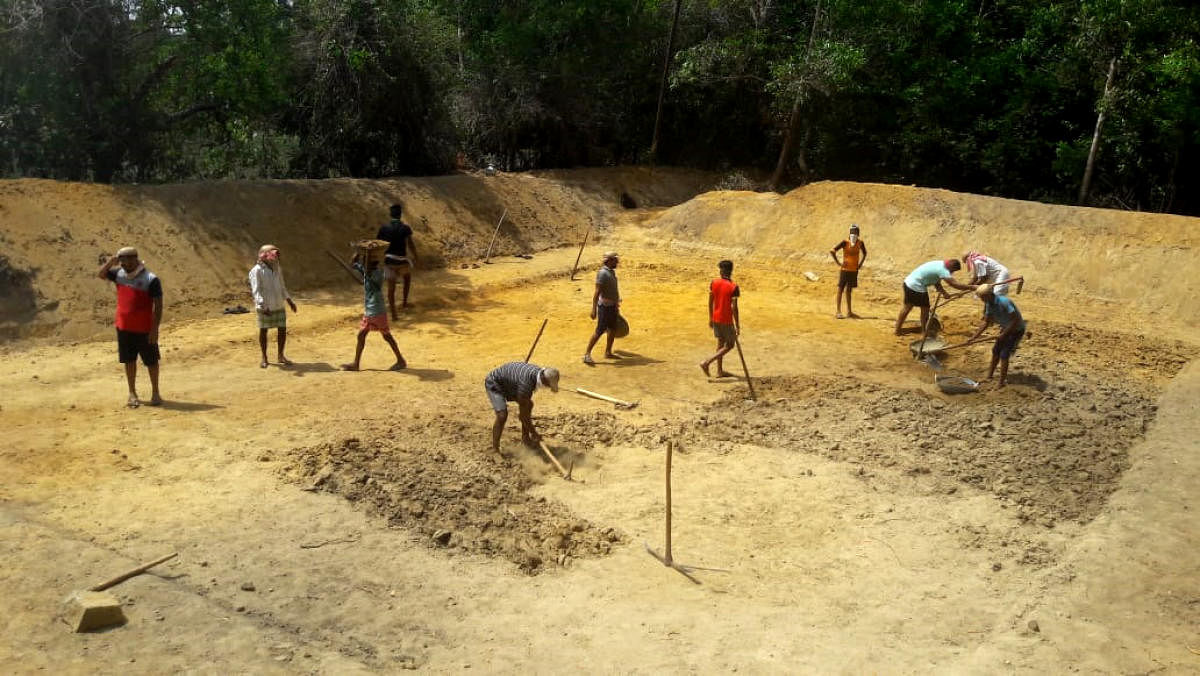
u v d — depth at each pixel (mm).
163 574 7250
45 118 18172
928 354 14562
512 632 7031
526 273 20312
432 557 8070
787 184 32594
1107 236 19219
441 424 10938
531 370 10008
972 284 14984
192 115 20812
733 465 10477
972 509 9562
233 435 10352
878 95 30406
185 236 16922
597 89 29844
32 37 17297
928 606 7758
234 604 6961
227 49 18156
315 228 19125
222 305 16219
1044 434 11523
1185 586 8109
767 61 30375
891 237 21281
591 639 6984
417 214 21328
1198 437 11570
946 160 29734
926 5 29141
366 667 6273
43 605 6543
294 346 14422
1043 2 29031
